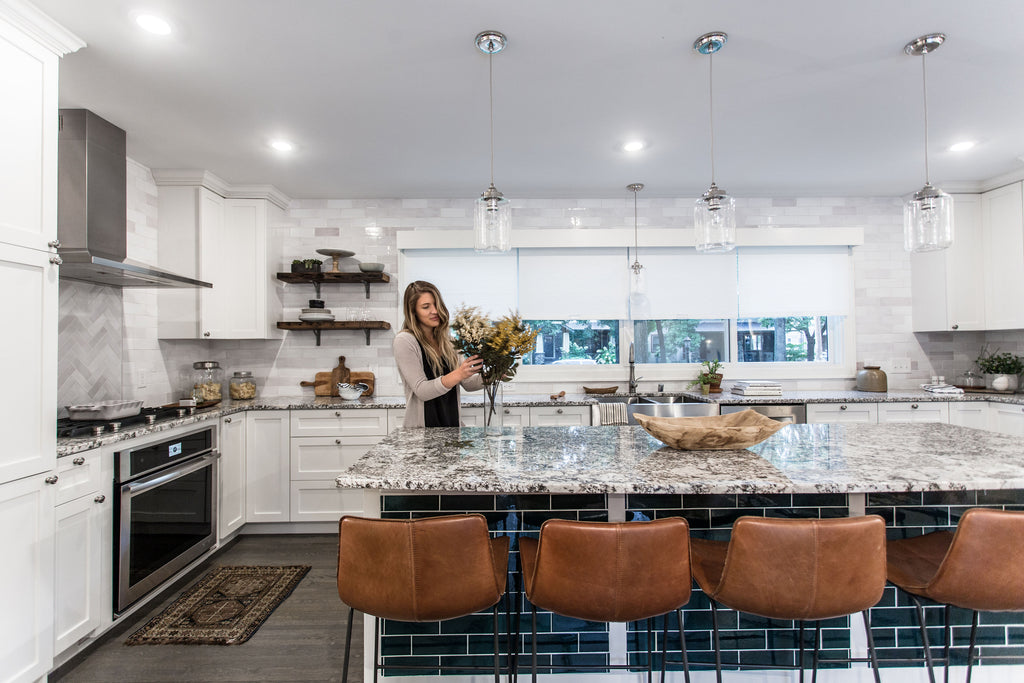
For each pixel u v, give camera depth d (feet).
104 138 8.52
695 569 4.58
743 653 5.44
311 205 13.14
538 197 13.37
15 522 5.55
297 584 8.87
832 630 5.45
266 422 11.24
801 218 13.51
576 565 3.91
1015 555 3.97
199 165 10.80
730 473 4.61
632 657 5.40
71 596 6.37
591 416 10.59
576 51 6.82
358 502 11.26
